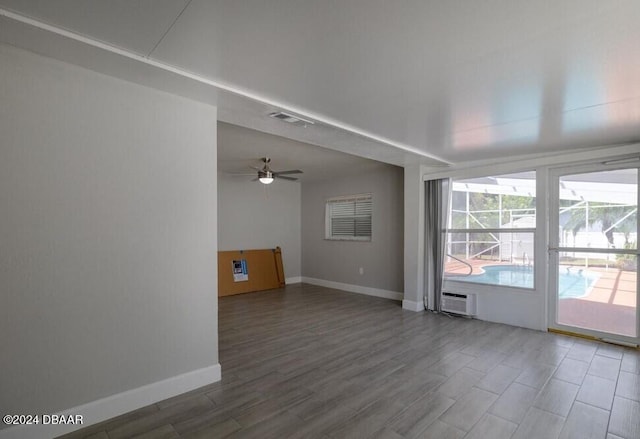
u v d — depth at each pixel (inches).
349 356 130.3
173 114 96.7
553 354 132.0
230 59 76.8
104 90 84.7
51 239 77.5
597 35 66.6
